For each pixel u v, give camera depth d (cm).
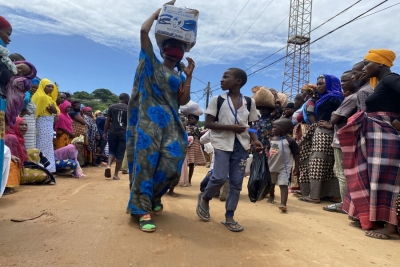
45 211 412
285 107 671
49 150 749
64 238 321
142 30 364
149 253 302
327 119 630
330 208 555
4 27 363
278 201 620
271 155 536
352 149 457
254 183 470
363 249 356
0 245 295
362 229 444
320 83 632
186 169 736
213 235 367
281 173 529
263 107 612
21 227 346
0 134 328
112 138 784
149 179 370
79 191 580
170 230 371
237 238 363
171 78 388
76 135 1020
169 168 380
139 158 365
